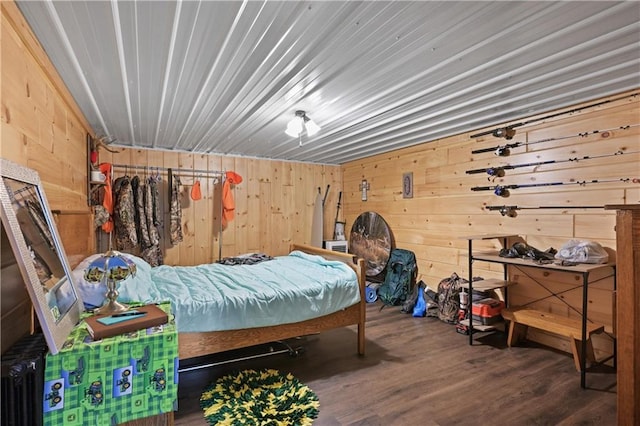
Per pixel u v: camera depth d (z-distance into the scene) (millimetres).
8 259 1157
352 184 5551
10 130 1296
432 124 3314
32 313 1321
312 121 2924
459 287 3492
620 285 1371
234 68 2064
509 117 3078
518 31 1663
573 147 2740
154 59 1923
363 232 5145
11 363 1023
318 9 1477
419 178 4246
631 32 1658
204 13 1505
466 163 3639
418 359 2688
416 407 2021
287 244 5371
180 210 4359
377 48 1827
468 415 1942
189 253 4594
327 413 1961
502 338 3127
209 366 2549
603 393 2168
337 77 2199
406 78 2221
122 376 1181
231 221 4895
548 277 2963
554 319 2684
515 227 3172
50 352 1090
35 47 1601
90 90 2365
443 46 1811
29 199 1236
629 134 2422
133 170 4250
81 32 1619
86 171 3051
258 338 2357
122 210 3840
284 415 1934
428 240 4117
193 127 3420
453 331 3316
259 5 1445
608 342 2568
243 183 5008
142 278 2320
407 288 4207
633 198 2396
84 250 2979
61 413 1094
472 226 3580
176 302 2102
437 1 1419
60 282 1324
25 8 1396
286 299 2428
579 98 2596
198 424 1875
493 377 2383
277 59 1951
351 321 2770
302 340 3117
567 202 2783
